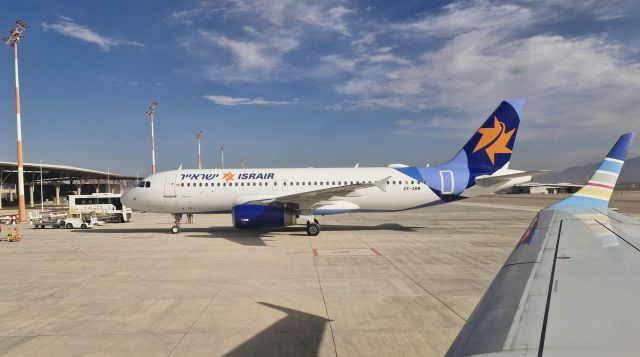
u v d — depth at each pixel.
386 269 14.84
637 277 3.87
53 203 120.56
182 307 10.47
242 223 24.83
